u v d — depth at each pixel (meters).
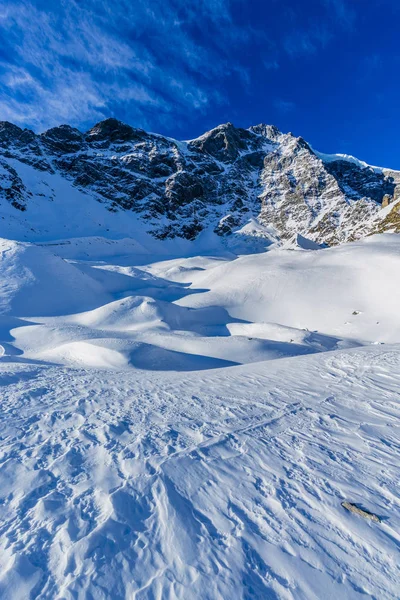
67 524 3.18
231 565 2.68
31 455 4.84
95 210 144.50
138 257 112.62
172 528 3.11
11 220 113.56
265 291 54.41
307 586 2.49
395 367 10.23
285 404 7.14
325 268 57.38
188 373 14.82
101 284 65.25
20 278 50.97
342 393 7.82
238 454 4.63
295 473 4.08
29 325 38.19
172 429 5.77
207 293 59.06
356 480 3.90
